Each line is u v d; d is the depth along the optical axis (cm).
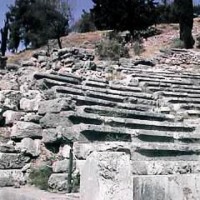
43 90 1295
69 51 1992
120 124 1182
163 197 715
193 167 857
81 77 1622
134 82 1759
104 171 653
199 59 2548
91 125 1039
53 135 1031
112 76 1870
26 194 818
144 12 4622
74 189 877
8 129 1105
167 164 841
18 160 986
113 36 3647
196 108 1562
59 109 1113
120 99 1466
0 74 1566
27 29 5597
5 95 1228
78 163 943
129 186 663
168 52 2647
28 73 1574
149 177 709
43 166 974
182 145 1075
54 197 780
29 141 1035
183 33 3497
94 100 1314
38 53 1945
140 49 3278
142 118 1325
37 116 1115
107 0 4722
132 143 991
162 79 1883
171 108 1531
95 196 650
